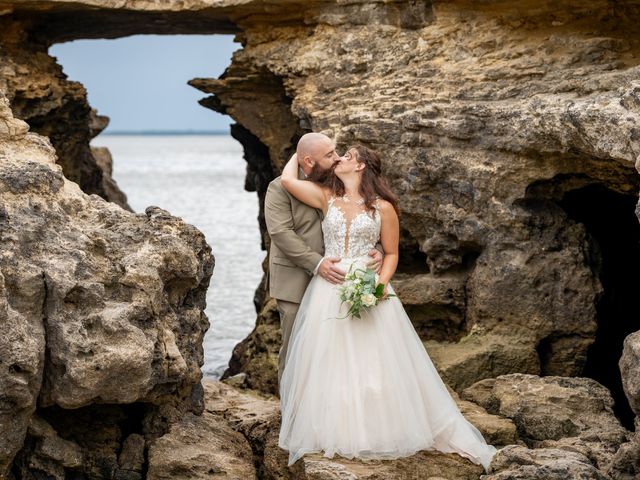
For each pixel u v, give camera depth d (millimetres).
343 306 6625
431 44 10578
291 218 7004
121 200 20156
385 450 6387
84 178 16000
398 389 6480
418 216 9609
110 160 20359
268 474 6852
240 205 41875
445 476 6414
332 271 6703
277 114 12617
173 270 6871
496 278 8945
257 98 12664
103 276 6484
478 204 9031
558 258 8883
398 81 10367
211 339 15203
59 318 6184
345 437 6402
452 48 10445
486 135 8891
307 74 11438
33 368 5949
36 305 6148
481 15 10438
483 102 9172
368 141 9859
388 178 9766
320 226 7023
